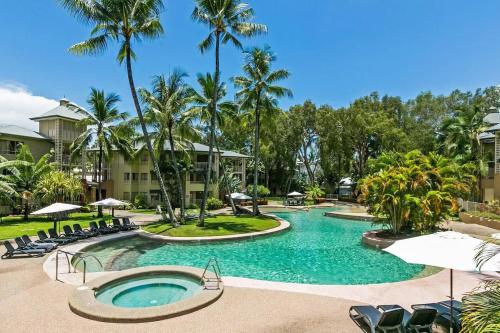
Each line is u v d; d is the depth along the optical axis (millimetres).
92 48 21266
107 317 7777
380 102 55875
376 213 18844
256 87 30141
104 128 32281
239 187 48938
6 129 35969
